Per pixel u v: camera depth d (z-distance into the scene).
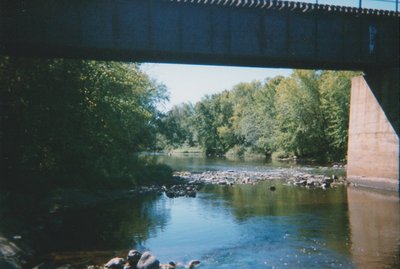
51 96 23.02
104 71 29.52
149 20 22.14
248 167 49.75
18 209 18.05
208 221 18.16
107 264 11.66
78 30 21.14
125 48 21.89
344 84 52.84
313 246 13.95
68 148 25.69
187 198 24.91
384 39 26.92
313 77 61.78
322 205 21.72
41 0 20.61
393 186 26.45
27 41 20.41
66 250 13.54
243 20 23.97
